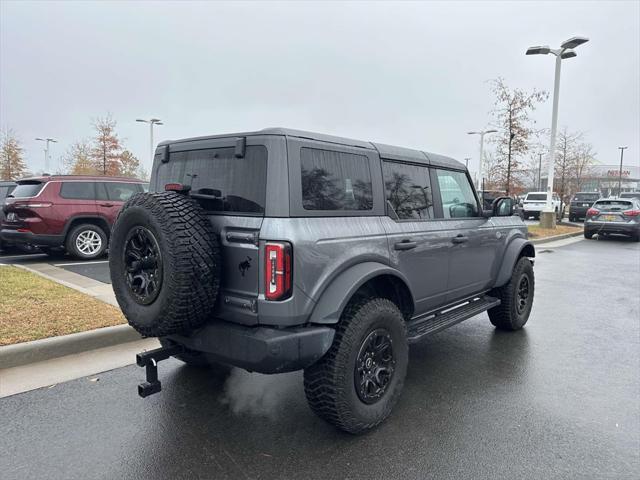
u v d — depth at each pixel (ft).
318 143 9.84
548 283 28.68
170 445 9.66
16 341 13.85
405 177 12.46
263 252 8.79
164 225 8.70
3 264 28.81
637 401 12.05
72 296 19.30
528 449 9.67
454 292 14.35
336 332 9.70
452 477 8.70
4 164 99.60
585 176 111.14
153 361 9.89
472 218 15.40
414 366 14.38
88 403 11.41
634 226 52.47
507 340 17.10
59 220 30.40
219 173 9.98
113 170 84.02
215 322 9.51
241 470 8.84
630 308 22.27
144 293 9.37
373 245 10.61
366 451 9.54
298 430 10.37
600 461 9.28
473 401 11.91
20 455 9.16
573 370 14.15
